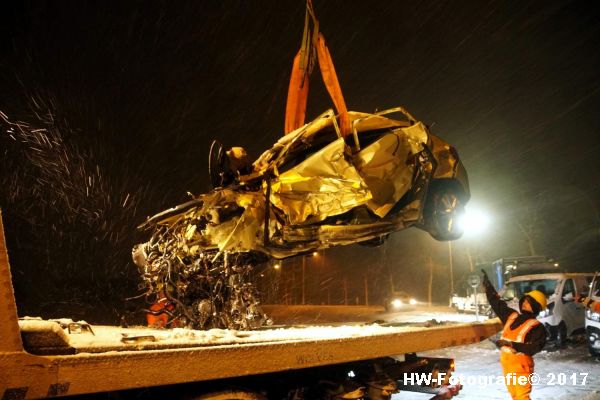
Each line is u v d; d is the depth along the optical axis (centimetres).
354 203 460
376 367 479
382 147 495
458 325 553
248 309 530
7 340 236
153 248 540
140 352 276
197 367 297
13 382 233
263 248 482
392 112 546
